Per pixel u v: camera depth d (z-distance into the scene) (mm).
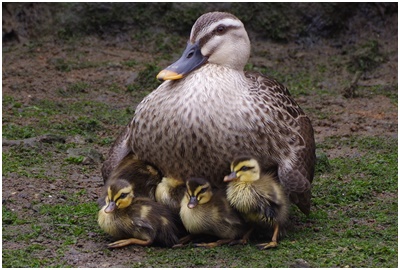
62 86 20375
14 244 11234
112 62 22031
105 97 19812
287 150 11656
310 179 12102
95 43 23391
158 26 23750
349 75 21719
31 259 10656
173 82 11789
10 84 20328
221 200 11109
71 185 14008
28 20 23562
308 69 22141
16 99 19281
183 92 11500
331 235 11719
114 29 23625
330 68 22156
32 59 22203
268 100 11867
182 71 11812
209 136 11328
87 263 10523
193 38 12180
